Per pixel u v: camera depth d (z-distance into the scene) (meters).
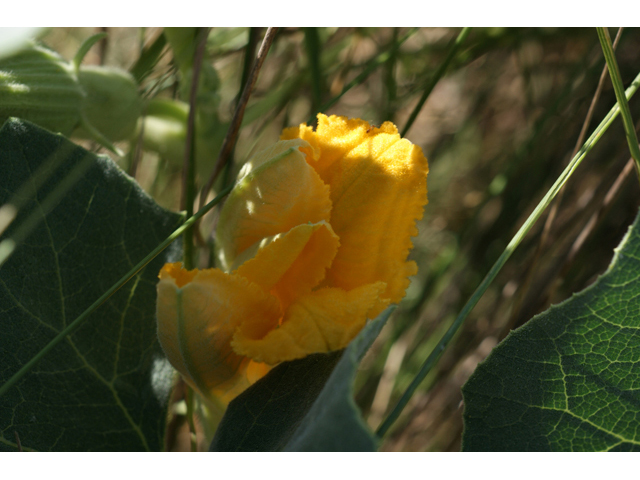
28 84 0.31
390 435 0.39
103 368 0.28
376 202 0.25
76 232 0.28
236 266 0.25
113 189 0.29
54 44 0.44
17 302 0.27
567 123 0.45
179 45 0.36
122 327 0.29
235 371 0.25
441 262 0.45
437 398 0.40
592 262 0.40
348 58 0.45
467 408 0.25
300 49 0.46
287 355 0.23
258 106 0.42
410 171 0.25
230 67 0.52
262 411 0.24
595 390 0.25
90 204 0.29
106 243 0.29
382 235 0.25
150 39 0.41
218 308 0.23
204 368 0.24
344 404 0.19
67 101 0.32
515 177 0.45
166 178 0.45
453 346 0.42
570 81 0.42
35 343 0.27
